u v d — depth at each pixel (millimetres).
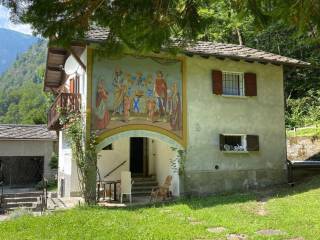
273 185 18578
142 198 16922
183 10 6438
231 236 9594
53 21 5727
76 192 17141
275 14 5996
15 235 10242
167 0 6043
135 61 16406
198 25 6695
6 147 27453
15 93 105375
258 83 19047
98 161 18062
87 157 14992
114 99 15828
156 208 13781
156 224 11016
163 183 18422
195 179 17031
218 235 9672
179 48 7156
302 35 6617
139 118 16188
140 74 16438
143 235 9781
